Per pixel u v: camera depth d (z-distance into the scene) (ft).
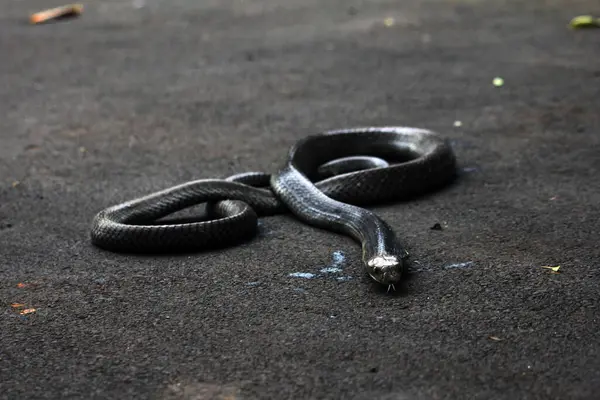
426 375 16.37
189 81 46.34
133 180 30.32
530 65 46.73
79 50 56.34
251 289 20.76
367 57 50.96
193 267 22.34
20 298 20.83
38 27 66.54
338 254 22.80
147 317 19.47
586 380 15.96
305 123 37.27
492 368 16.53
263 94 42.83
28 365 17.42
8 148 34.91
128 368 17.15
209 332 18.56
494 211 25.81
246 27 63.41
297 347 17.67
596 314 18.65
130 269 22.40
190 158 32.73
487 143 33.24
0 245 24.61
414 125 36.29
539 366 16.53
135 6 77.10
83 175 31.09
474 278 20.83
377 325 18.52
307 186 26.17
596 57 47.75
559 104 38.32
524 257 22.08
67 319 19.53
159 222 26.35
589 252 22.24
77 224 26.17
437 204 26.73
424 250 22.85
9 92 45.21
